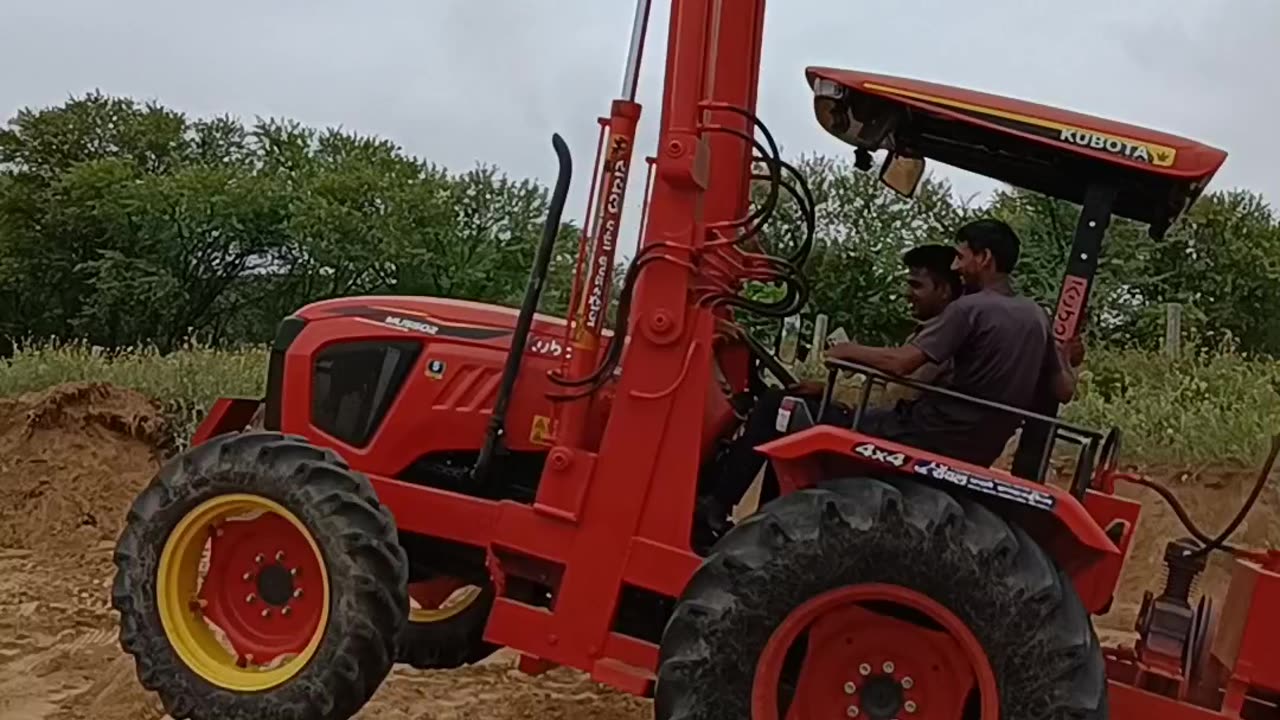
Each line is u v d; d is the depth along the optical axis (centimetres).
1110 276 1227
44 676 570
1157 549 802
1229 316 1383
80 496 968
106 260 3547
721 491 466
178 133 4053
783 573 382
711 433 462
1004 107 403
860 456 392
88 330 3625
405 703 542
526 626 439
